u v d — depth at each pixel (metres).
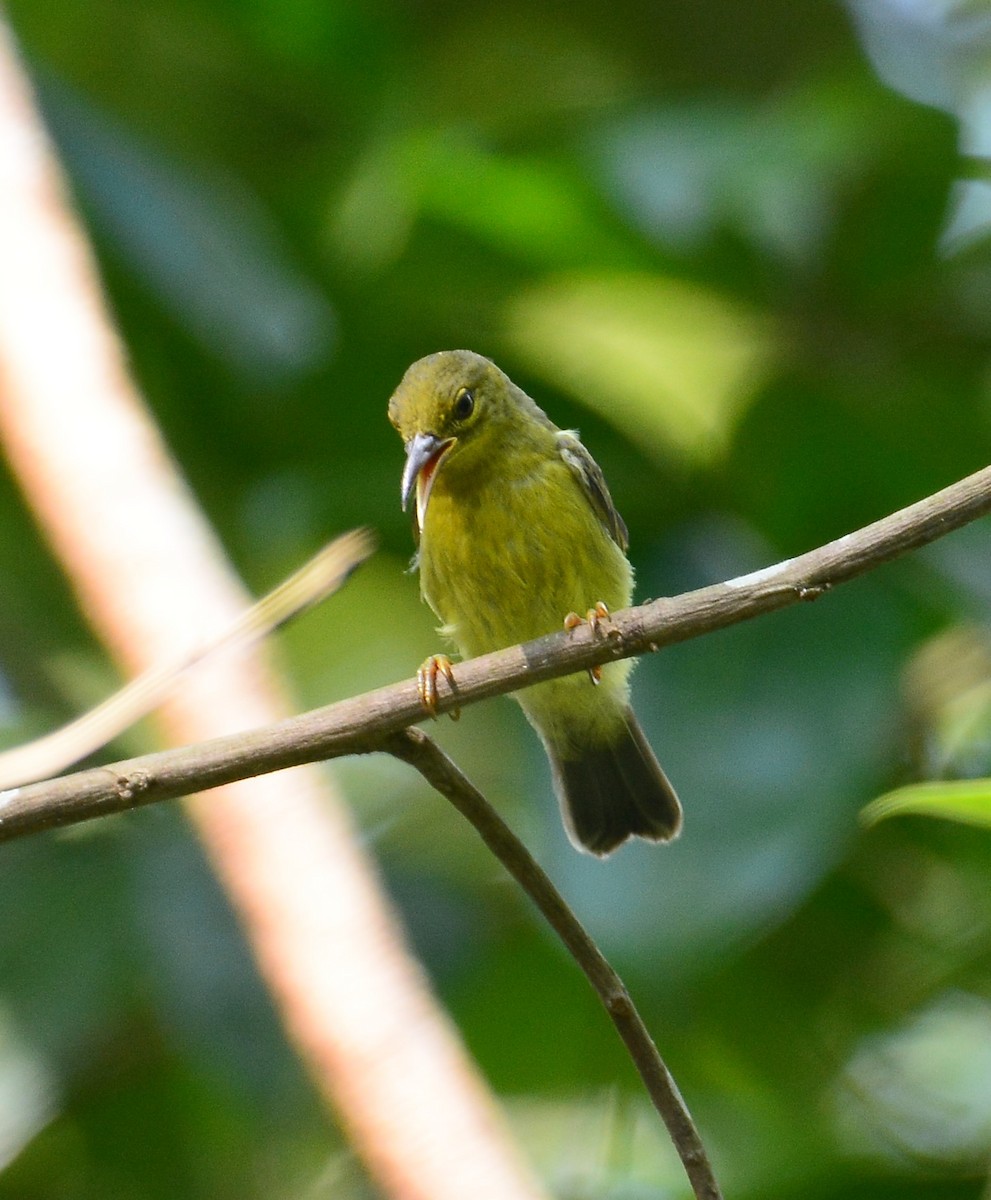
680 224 11.50
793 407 11.48
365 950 5.96
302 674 12.45
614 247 11.84
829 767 9.82
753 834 9.62
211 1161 10.95
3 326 7.01
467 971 10.52
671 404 11.45
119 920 10.15
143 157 11.32
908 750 11.05
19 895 10.31
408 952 7.23
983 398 11.55
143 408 7.00
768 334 11.77
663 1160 11.09
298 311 11.39
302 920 6.02
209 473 11.69
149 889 10.20
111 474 6.61
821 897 11.04
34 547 11.09
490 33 13.53
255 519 11.39
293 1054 9.68
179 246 11.16
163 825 10.45
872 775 9.82
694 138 11.61
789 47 13.52
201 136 12.98
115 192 11.02
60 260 7.34
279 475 11.65
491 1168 5.55
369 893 6.13
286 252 11.77
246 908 6.13
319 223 12.21
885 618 10.34
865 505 11.50
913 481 11.49
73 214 8.76
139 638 6.24
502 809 11.16
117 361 7.07
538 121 12.11
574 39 13.59
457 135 11.88
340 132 12.88
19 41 11.00
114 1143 10.95
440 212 11.68
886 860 11.09
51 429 6.69
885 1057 10.95
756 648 10.22
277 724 5.91
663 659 10.26
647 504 11.45
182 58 13.03
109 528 6.48
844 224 11.67
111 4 12.78
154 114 12.92
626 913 9.44
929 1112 10.75
